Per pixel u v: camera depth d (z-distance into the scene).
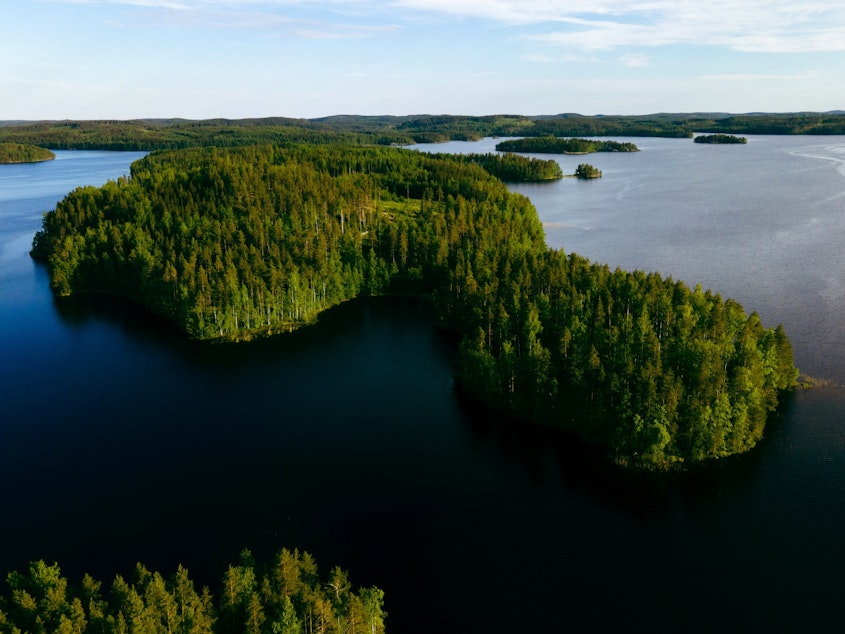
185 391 136.62
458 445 113.50
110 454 112.44
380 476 104.75
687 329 121.88
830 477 100.06
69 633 61.12
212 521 94.31
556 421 118.25
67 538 91.12
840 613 75.88
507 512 95.44
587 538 89.56
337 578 73.00
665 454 106.06
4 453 112.94
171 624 64.44
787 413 117.25
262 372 146.00
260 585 71.25
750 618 75.50
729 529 90.50
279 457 110.69
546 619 76.06
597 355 115.50
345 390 136.25
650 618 75.88
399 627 75.12
